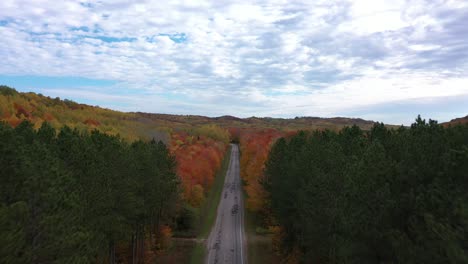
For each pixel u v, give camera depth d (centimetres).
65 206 1947
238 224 6034
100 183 2719
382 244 1914
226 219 6325
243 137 16062
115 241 3075
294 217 3788
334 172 2816
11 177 1842
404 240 1708
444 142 1836
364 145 3322
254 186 6062
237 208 7031
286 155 4381
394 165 1964
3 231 1520
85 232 2211
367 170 2091
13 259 1561
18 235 1561
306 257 3594
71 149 2788
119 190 3055
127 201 3084
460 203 1498
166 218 5419
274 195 4731
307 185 3228
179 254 4588
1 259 1509
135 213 3228
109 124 10700
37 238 1767
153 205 3988
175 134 14012
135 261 3844
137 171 3556
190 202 6475
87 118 10856
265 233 5541
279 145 5128
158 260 4378
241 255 4488
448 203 1572
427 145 1867
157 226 4919
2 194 1800
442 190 1609
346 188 2334
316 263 3453
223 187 8894
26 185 1752
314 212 2895
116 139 3741
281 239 4738
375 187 1975
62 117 10225
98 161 2817
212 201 7506
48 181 1838
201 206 6638
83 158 2714
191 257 4447
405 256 1711
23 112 8944
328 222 2745
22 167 1805
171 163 5209
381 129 3728
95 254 2505
